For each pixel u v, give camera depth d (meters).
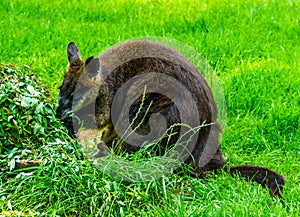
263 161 14.21
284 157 14.52
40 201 11.73
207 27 21.75
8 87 12.80
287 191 12.75
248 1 24.70
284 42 20.84
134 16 22.88
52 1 23.53
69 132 13.44
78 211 11.60
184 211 11.59
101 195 11.77
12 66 14.07
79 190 11.81
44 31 20.67
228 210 11.66
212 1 24.66
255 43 20.36
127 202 11.77
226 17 22.84
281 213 11.76
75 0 23.78
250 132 15.52
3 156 12.41
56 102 14.53
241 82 17.30
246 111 16.53
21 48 19.30
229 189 12.59
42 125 12.87
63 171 12.02
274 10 23.62
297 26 22.17
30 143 12.69
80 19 22.48
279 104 16.28
